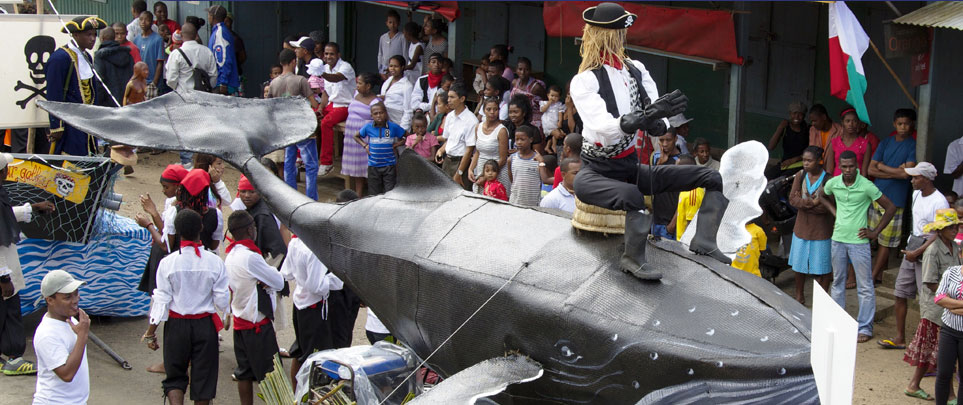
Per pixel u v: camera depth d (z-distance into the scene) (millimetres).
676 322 4219
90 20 10492
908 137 9195
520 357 4629
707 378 4016
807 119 11672
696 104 13016
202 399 6969
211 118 6773
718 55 9461
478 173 10211
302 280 7074
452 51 12508
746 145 5188
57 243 8445
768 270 9609
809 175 8703
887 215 8227
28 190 8094
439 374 5344
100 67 13648
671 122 10875
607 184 4477
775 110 12219
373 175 11484
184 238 6879
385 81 13273
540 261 4762
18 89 9445
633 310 4336
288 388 6434
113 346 8500
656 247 4715
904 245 9938
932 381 7543
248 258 6859
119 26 14992
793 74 11891
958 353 6672
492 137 9992
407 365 6238
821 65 11523
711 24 9422
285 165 12398
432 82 12547
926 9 8367
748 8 9367
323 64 13555
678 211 7957
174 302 6848
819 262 8680
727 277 4402
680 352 4082
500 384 4301
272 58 17609
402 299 5336
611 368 4301
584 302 4449
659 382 4148
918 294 8570
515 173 9344
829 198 8555
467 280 4898
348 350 6371
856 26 8039
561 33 10578
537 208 5273
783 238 9516
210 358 6961
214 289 6887
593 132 4410
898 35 8438
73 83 9812
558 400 4609
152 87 15328
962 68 10141
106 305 8820
